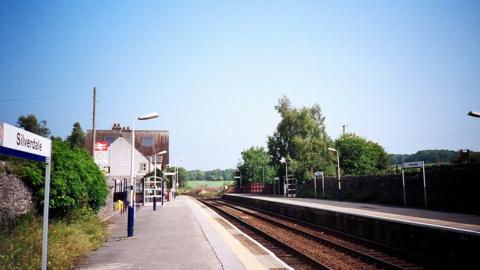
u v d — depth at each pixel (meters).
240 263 10.41
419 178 31.44
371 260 12.62
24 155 6.81
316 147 69.06
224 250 12.48
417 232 14.48
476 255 11.48
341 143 75.81
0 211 11.39
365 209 26.97
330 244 16.09
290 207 32.47
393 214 22.53
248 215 35.97
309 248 15.57
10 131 6.25
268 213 37.59
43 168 14.62
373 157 75.69
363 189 41.75
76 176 16.22
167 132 80.56
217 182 183.88
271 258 11.73
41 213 14.41
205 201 66.81
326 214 23.91
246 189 97.81
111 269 10.11
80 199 16.97
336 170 69.12
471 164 26.23
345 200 43.00
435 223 17.59
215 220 24.53
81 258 11.64
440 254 13.14
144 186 42.53
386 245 15.03
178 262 10.78
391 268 11.48
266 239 18.58
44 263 7.86
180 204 43.59
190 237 15.81
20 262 9.23
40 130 65.50
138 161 58.56
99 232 16.25
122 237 16.45
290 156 73.50
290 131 75.38
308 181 59.81
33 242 10.95
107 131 74.00
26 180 13.73
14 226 12.03
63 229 13.68
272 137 79.25
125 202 35.78
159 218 25.38
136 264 10.67
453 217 20.56
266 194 79.69
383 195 36.84
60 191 15.16
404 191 31.45
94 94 31.66
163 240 15.18
